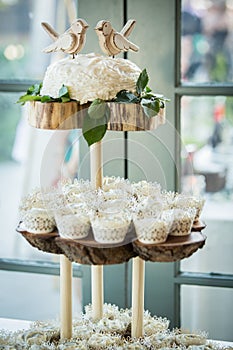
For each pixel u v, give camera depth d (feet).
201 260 6.98
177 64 6.37
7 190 7.91
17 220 7.78
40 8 7.40
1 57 7.61
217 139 6.88
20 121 7.78
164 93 6.38
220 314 6.97
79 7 6.37
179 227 5.23
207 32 6.78
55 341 5.81
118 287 6.73
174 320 6.75
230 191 7.10
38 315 7.59
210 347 5.69
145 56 6.34
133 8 6.29
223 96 6.43
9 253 7.70
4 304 7.61
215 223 7.10
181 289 6.93
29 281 7.57
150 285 6.73
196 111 6.74
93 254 5.08
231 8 6.77
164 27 6.27
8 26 7.57
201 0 6.70
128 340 5.80
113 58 5.35
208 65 6.80
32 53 7.57
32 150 7.88
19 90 6.69
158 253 5.10
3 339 5.74
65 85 5.13
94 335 5.71
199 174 7.04
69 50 5.36
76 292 7.27
